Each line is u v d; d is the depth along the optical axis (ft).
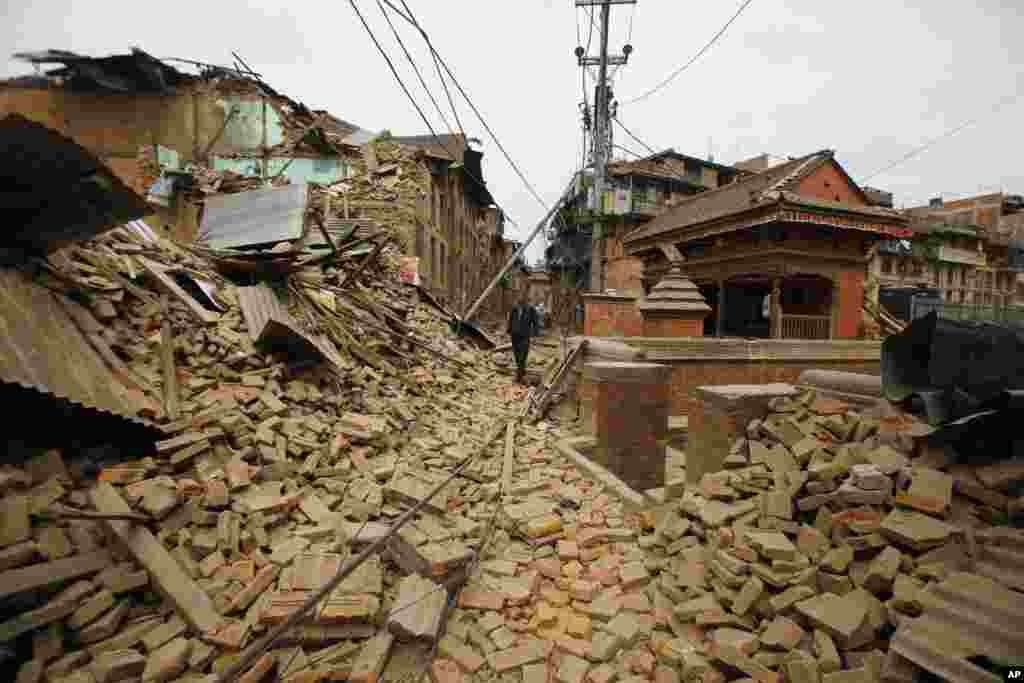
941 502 8.69
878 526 9.14
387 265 46.50
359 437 17.04
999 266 123.03
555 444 21.70
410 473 15.83
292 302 22.71
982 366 9.46
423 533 11.96
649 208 90.43
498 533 14.11
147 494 10.32
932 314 10.39
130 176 52.85
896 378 11.28
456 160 62.49
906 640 6.94
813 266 40.88
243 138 56.08
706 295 56.70
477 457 19.25
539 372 38.22
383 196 52.13
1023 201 137.80
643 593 11.60
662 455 21.07
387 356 28.12
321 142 55.88
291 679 8.08
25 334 10.22
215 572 9.77
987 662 6.27
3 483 8.33
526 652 9.36
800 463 11.53
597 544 13.79
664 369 21.03
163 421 12.59
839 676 7.32
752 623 9.27
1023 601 6.63
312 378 19.43
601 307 40.98
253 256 21.77
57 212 11.47
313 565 10.36
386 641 8.97
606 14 50.26
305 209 24.29
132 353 14.20
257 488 12.43
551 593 11.43
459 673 8.71
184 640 8.24
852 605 8.27
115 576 8.73
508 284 126.31
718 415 13.93
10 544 7.91
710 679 8.58
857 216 38.68
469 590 11.11
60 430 10.27
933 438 9.73
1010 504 8.23
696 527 11.90
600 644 9.75
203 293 18.98
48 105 53.11
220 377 16.03
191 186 51.24
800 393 13.84
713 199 53.57
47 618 7.59
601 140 51.80
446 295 69.62
